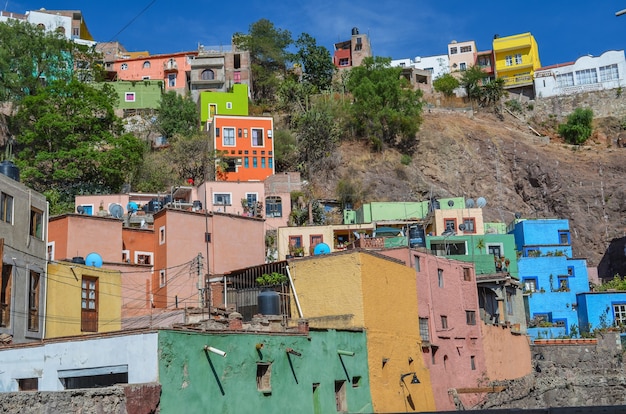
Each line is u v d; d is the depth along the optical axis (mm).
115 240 41500
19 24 76938
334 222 68875
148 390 18812
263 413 22953
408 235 42250
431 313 36188
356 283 30031
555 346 46375
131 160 65500
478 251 55719
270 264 33344
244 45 100250
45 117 62844
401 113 86562
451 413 8070
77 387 21406
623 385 43438
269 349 23859
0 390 22438
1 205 27312
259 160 72312
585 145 95938
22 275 27891
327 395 26375
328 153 80750
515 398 41188
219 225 45000
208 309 28859
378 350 30109
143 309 37156
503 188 86250
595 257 79188
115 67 98125
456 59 116312
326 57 102500
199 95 85750
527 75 108000
